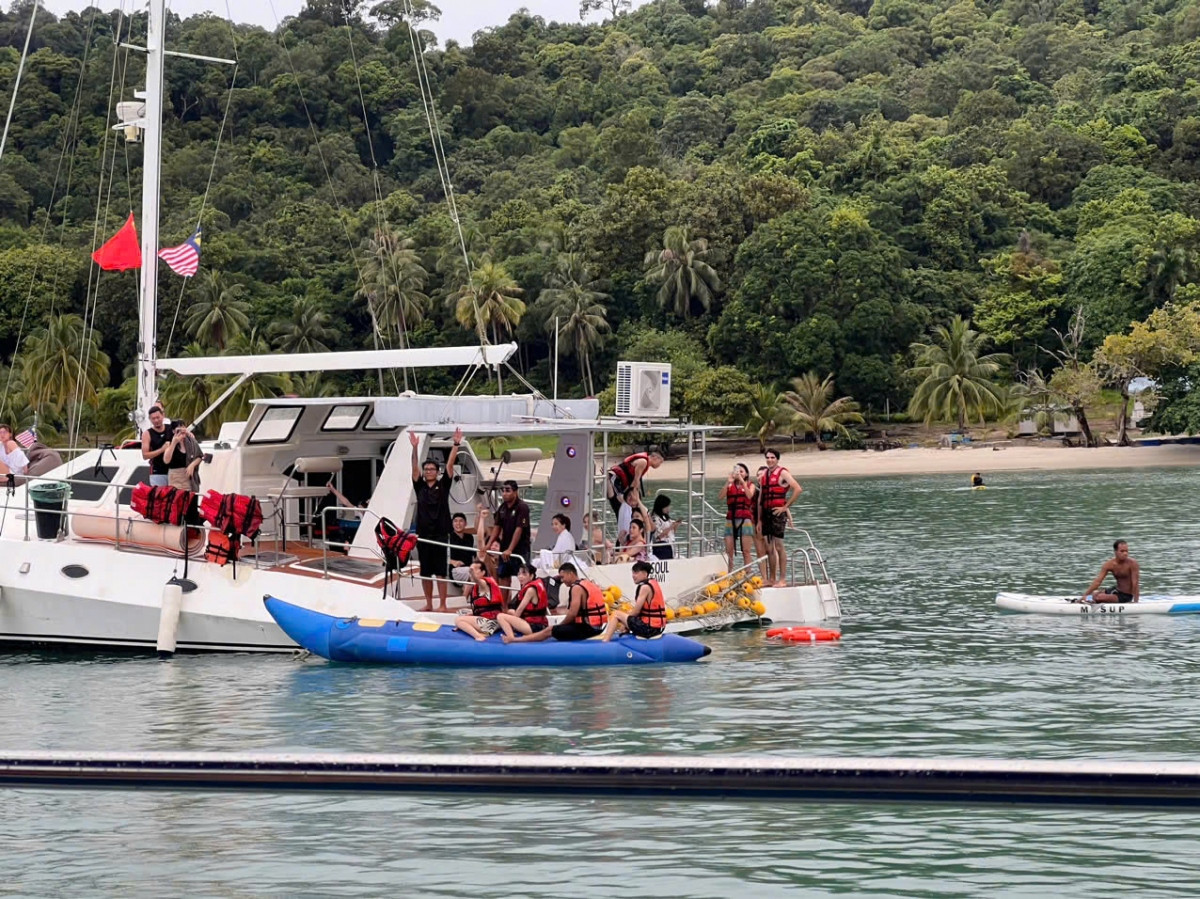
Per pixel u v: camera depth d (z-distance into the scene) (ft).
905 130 484.33
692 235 359.05
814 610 79.30
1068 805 30.86
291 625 64.54
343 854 40.27
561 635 66.80
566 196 433.89
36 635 65.98
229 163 445.78
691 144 530.27
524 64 613.93
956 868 38.40
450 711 56.49
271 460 70.90
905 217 384.06
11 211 410.31
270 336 351.67
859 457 290.56
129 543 66.95
